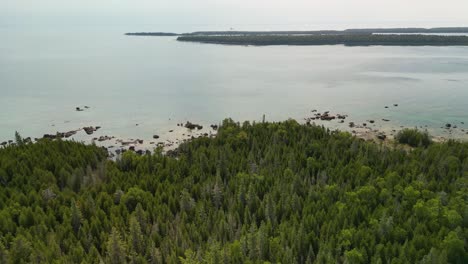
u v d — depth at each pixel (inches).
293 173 2706.7
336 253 1815.9
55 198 2377.0
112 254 1774.1
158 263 1777.8
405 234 1909.4
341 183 2593.5
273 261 1764.3
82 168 2874.0
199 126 4571.9
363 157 2942.9
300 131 3649.1
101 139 4133.9
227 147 3262.8
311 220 2054.6
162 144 3971.5
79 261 1791.3
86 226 2060.8
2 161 2842.0
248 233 1941.4
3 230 2023.9
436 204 2084.2
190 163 3053.6
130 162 3041.3
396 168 2765.7
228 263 1688.0
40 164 2856.8
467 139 3863.2
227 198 2386.8
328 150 3144.7
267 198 2202.3
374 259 1702.8
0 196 2367.1
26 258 1754.4
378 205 2234.3
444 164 2758.4
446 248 1727.4
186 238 1958.7
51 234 1957.4
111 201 2353.6
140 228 2057.1
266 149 3235.7
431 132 4128.9
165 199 2443.4
